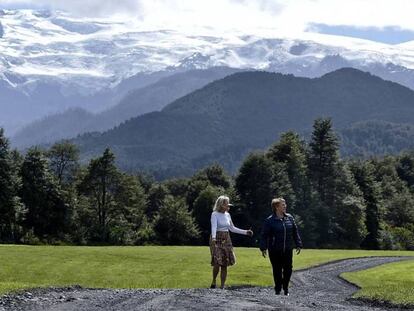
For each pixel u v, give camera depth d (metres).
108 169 99.38
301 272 34.97
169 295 16.64
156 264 34.78
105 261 35.56
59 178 98.50
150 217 124.81
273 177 94.69
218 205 19.14
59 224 90.25
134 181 103.31
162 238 97.31
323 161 104.94
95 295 17.02
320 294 23.36
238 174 97.00
